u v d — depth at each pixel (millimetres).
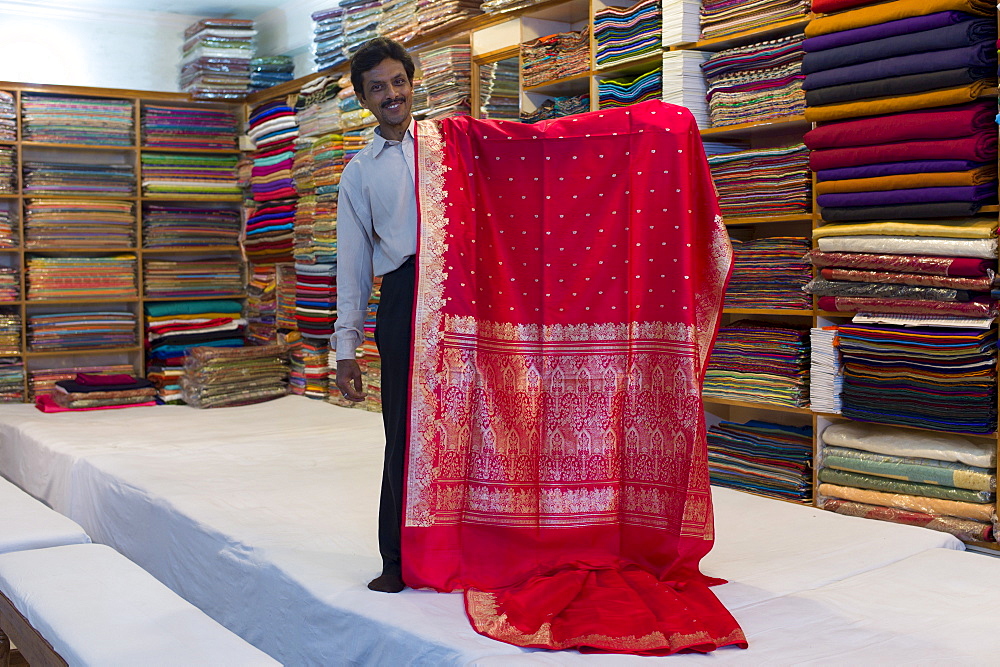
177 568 3631
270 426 5613
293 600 2834
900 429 3752
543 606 2463
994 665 2141
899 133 3457
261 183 7223
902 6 3412
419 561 2693
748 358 4254
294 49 7398
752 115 4168
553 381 2836
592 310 2832
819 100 3711
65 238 7098
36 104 7016
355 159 2816
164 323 7281
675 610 2410
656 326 2787
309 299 6500
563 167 2807
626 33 4621
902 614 2471
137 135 7375
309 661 2758
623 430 2838
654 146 2766
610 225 2816
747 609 2527
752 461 4266
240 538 3252
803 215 3984
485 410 2773
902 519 3586
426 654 2318
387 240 2756
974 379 3369
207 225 7672
